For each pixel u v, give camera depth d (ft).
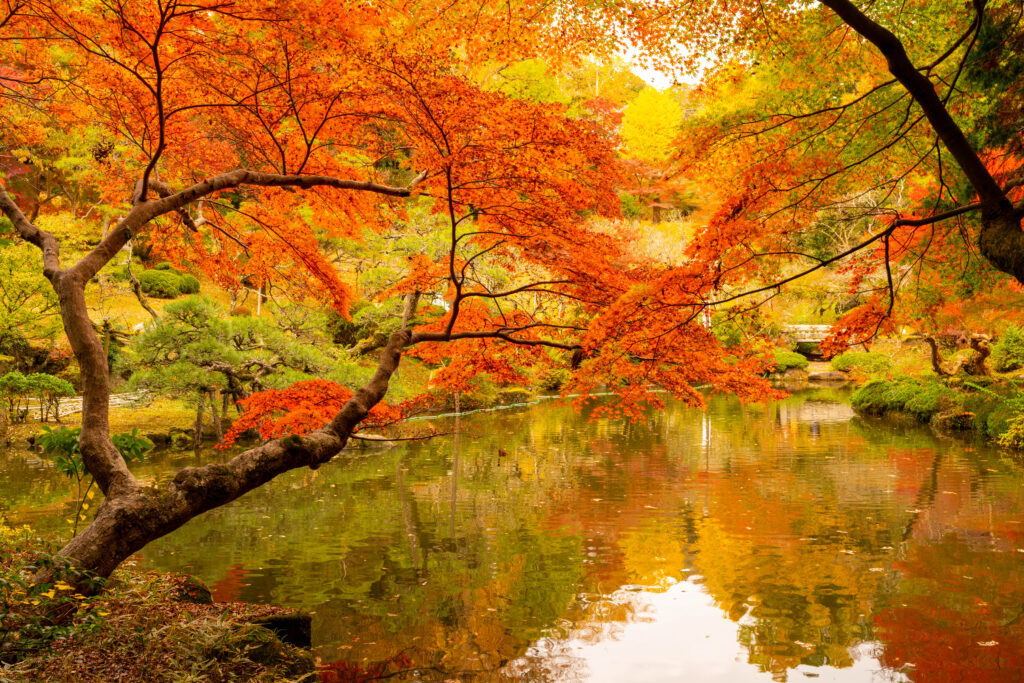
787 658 18.92
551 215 20.90
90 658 13.83
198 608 18.43
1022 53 17.88
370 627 21.18
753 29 18.08
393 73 17.99
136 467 45.52
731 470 45.24
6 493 38.96
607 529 31.81
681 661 18.84
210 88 21.77
